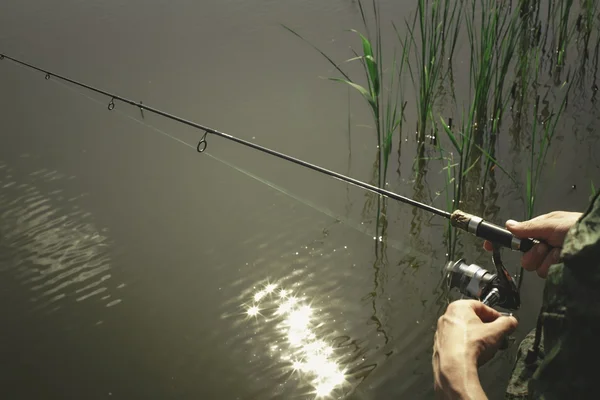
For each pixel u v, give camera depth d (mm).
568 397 777
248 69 5711
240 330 3443
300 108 5203
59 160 4918
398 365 3154
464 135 3908
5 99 5734
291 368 3201
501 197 4148
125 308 3646
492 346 1084
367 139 4828
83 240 4141
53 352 3430
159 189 4535
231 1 6797
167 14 6699
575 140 4465
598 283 760
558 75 5141
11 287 3834
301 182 4508
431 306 3455
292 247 3941
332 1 6535
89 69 5961
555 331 796
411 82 5312
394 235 3967
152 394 3158
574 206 3938
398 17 6086
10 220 4340
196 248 4004
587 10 5199
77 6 7031
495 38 4949
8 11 7023
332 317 3465
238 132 4984
